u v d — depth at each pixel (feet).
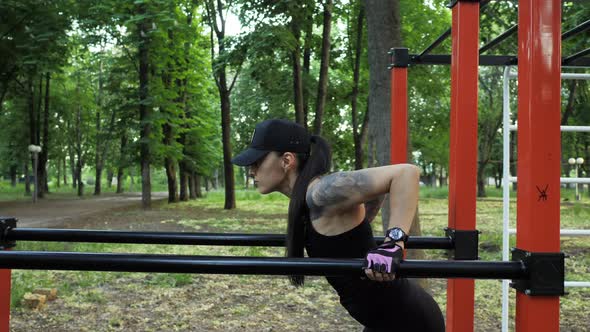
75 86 127.95
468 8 9.51
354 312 6.88
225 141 76.38
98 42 72.02
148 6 71.10
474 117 9.46
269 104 83.51
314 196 6.14
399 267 5.79
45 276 25.23
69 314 18.98
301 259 5.92
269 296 21.61
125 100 84.79
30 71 71.20
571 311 19.35
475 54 9.51
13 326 17.48
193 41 82.64
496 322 17.89
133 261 6.06
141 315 18.90
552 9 6.21
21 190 151.33
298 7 53.16
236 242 9.45
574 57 13.58
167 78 84.94
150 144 77.36
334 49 76.18
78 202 102.73
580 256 31.19
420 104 93.71
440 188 135.74
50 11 68.64
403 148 13.09
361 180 5.84
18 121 119.14
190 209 76.84
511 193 127.95
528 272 6.11
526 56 6.36
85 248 33.37
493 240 36.40
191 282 24.13
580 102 70.08
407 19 64.85
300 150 6.51
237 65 62.28
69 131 138.10
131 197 131.03
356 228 6.26
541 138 6.21
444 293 22.00
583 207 68.03
